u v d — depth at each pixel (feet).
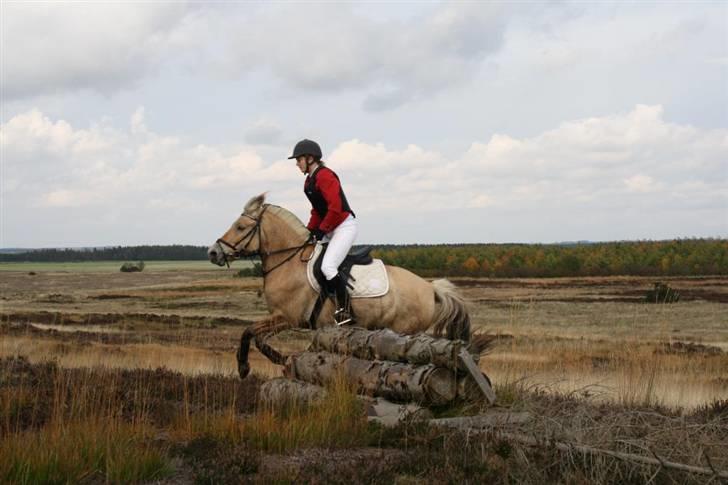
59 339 71.00
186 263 633.20
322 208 29.55
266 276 30.48
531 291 174.19
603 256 268.21
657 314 114.01
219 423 23.00
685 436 20.17
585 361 53.67
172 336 81.51
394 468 19.40
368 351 25.67
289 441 21.62
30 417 24.49
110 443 19.81
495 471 19.15
